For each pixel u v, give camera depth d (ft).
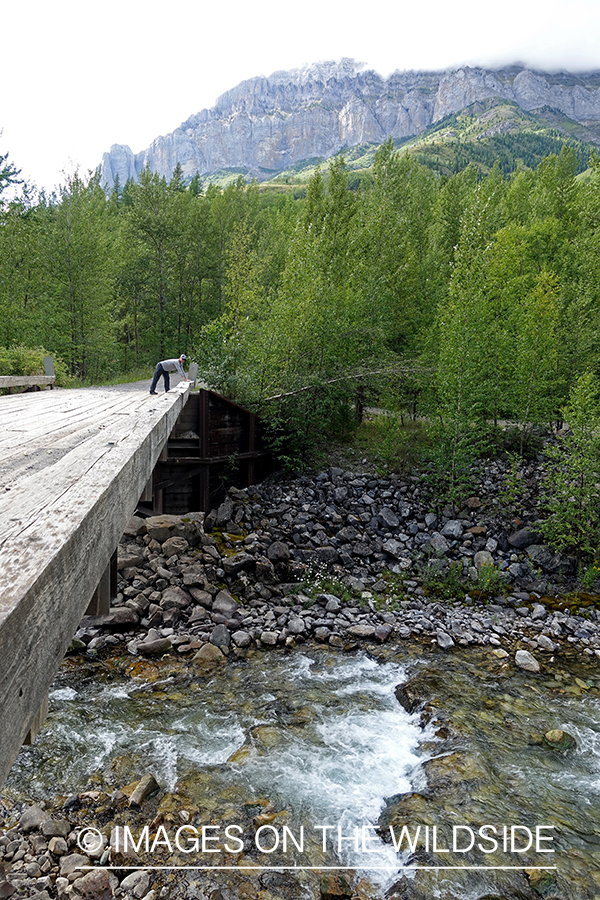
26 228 95.55
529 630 42.57
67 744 25.86
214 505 61.57
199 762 25.14
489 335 69.82
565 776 25.61
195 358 67.41
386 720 29.81
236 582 44.50
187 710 29.45
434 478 64.59
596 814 23.25
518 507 59.57
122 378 110.11
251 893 18.40
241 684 32.53
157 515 54.29
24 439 18.15
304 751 26.58
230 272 92.68
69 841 19.80
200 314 155.33
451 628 42.01
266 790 23.63
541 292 73.77
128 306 165.78
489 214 77.05
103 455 14.92
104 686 31.24
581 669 36.86
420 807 23.13
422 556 54.34
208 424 59.06
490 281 72.74
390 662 36.60
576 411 52.49
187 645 35.83
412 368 72.08
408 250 88.89
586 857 20.90
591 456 50.85
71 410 29.78
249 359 69.15
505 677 35.19
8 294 94.17
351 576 50.08
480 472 64.08
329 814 22.44
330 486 65.98
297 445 70.23
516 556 53.57
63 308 112.37
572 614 45.73
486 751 27.27
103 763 24.64
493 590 48.88
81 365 124.06
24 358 71.92
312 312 71.31
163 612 38.75
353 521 59.21
